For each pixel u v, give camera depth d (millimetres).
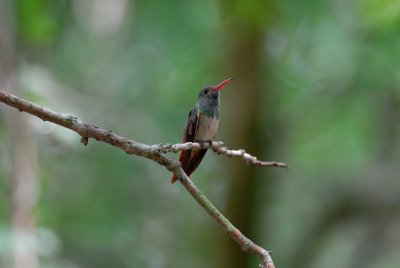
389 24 8664
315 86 15523
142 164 16766
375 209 14781
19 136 6750
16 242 5980
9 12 7555
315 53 15016
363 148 16312
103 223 15141
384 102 15102
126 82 16328
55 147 11961
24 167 6613
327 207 15141
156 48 16062
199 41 15648
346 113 15453
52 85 8961
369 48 13672
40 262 8570
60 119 3447
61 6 12125
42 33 8023
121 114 16047
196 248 16625
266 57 12078
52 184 13500
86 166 15609
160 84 16375
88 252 14531
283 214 17000
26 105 3375
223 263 11570
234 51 11570
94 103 15125
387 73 13914
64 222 14398
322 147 16703
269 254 3115
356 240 17000
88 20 11977
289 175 16312
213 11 13953
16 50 7660
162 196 17203
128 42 15219
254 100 11625
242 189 11617
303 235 15203
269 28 8766
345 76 15188
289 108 15305
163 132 16375
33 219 6383
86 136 3434
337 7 13531
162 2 15375
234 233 3150
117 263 14938
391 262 16047
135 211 16406
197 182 16734
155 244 16672
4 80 7238
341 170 16422
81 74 15258
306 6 13922
